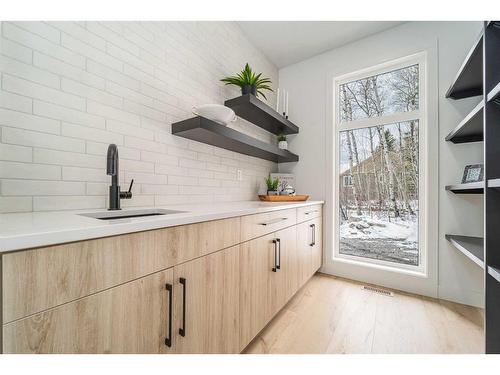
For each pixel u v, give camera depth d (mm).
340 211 2609
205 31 1848
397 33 2199
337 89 2635
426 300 1943
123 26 1287
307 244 2123
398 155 2281
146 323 723
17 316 476
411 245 2203
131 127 1318
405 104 2256
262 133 2617
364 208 2467
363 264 2359
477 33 1873
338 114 2627
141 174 1367
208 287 971
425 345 1366
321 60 2652
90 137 1139
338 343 1385
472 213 1855
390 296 2018
